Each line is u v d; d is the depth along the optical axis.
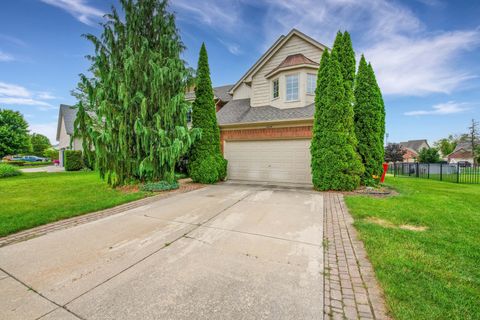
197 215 4.66
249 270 2.50
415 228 3.75
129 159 7.45
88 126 6.64
